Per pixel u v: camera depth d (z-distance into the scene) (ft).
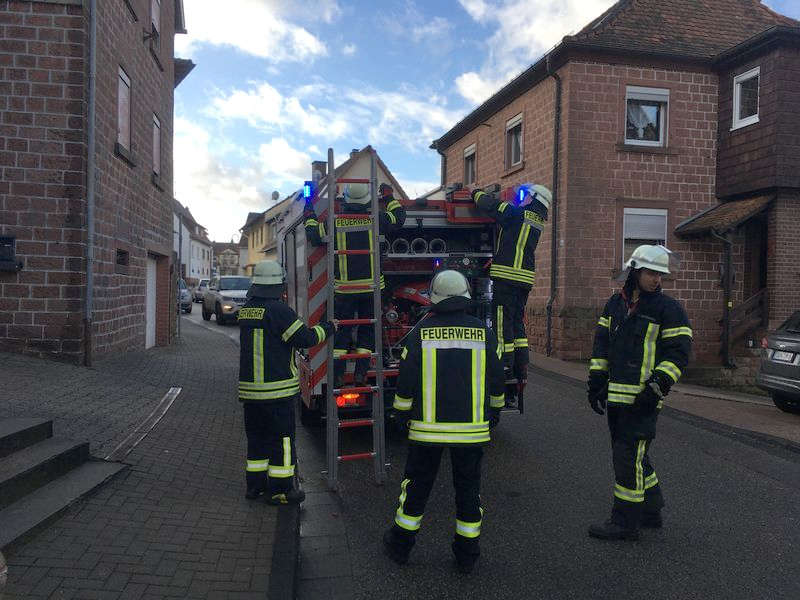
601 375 15.01
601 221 45.60
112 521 12.98
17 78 26.78
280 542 12.67
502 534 14.55
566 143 45.21
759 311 45.65
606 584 12.14
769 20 51.80
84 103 27.32
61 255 27.22
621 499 14.28
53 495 13.46
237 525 13.51
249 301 15.38
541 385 34.78
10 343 26.99
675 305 13.96
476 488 12.41
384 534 14.32
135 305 37.14
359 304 19.71
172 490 15.14
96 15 28.17
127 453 17.04
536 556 13.38
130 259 35.58
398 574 12.51
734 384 46.01
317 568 12.77
